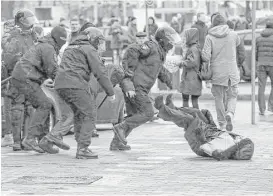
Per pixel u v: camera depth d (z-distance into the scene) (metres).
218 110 25.38
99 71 19.02
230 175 16.47
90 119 19.22
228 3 63.12
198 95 25.80
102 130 26.33
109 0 71.62
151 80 20.27
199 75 25.61
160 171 17.12
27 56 20.05
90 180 15.91
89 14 76.44
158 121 28.62
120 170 17.33
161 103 18.88
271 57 29.92
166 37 20.25
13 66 21.83
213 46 25.08
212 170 17.14
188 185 15.30
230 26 27.09
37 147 20.34
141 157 19.39
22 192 14.74
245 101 36.59
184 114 18.98
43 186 15.41
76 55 19.08
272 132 24.81
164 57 20.41
